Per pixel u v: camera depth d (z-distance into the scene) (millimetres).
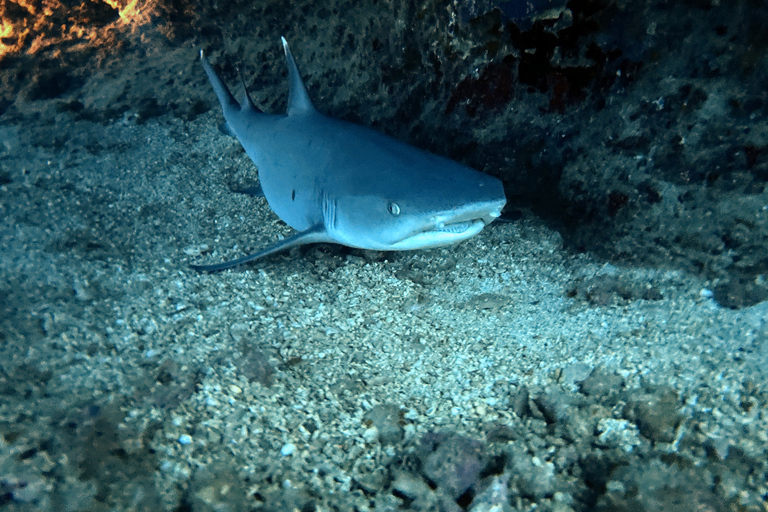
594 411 583
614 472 517
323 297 802
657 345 642
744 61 659
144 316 679
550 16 778
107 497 452
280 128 871
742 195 673
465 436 574
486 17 824
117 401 539
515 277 827
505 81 854
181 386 579
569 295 770
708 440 532
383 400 634
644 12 714
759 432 533
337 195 709
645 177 743
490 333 740
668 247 721
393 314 783
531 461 539
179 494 471
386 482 532
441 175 656
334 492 515
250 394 602
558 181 853
